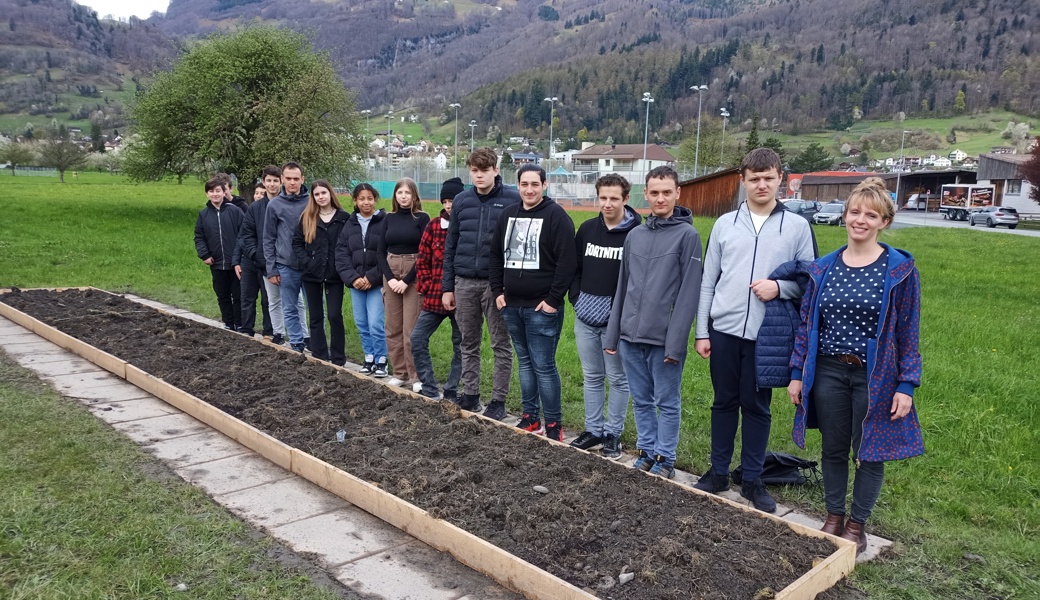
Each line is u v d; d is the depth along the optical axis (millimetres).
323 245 7090
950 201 51312
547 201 5176
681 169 55844
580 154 86562
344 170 27125
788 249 4082
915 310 3502
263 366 6582
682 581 3189
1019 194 50750
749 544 3521
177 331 7824
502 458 4473
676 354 4422
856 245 3641
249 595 3168
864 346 3570
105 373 6617
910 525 4121
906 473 4855
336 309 7172
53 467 4387
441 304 6066
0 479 4176
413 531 3777
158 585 3189
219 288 8766
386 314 6723
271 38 26062
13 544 3443
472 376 5922
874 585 3473
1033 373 7621
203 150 25219
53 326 7863
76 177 64312
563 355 8023
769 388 4262
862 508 3771
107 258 14992
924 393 6684
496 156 5656
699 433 5660
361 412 5398
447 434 4918
